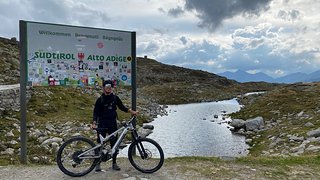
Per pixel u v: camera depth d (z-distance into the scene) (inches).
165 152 1018.7
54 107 1290.6
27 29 476.4
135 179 397.1
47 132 928.9
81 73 514.0
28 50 478.6
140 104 2346.2
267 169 457.7
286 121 1282.0
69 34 503.5
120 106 430.3
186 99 3759.8
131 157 425.7
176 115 2135.8
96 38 523.5
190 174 423.2
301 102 1581.0
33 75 483.5
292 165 483.8
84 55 515.5
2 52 2721.5
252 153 946.7
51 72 493.7
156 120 1813.5
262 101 1902.1
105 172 422.9
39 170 441.7
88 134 973.8
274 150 876.0
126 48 549.3
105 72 532.7
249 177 420.2
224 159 499.8
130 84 556.1
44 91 1460.4
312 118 1155.9
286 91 1988.2
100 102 418.9
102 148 413.4
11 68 2309.3
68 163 438.0
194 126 1582.2
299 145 828.6
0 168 456.1
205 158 500.4
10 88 1195.9
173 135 1321.4
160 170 434.9
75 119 1173.1
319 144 772.0
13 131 879.1
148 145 429.1
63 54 500.7
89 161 437.4
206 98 3929.6
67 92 1612.9
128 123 424.5
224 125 1609.3
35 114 1152.2
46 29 488.1
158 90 4227.4
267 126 1316.4
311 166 482.0
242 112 1878.7
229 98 4153.5
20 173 429.7
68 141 408.5
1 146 719.1
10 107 1116.5
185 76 6166.3
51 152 719.7
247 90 5201.8
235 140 1206.9
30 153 695.7
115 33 538.3
